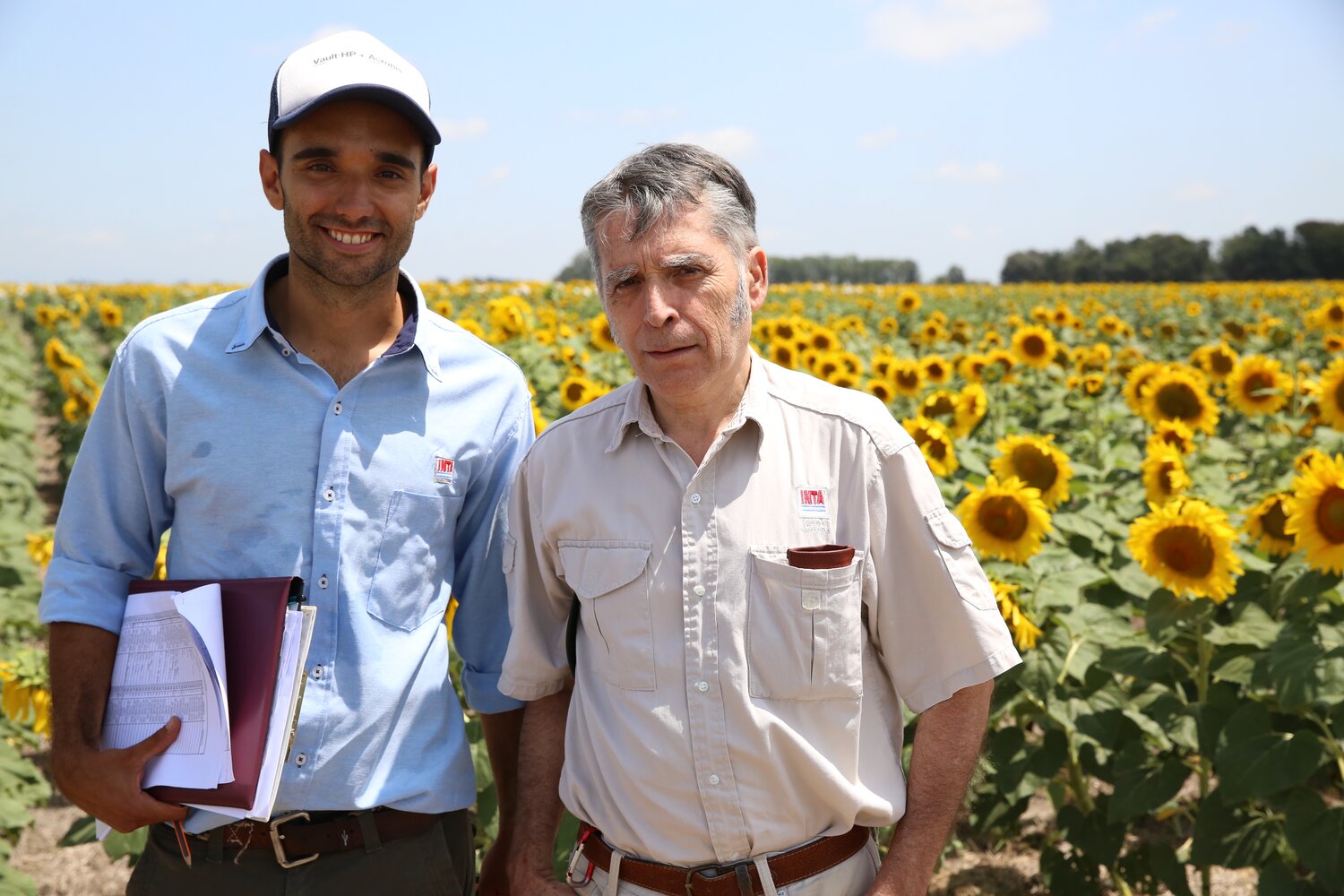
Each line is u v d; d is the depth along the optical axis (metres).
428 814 2.27
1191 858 3.54
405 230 2.21
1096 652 3.64
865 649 2.08
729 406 2.05
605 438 2.10
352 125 2.12
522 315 8.36
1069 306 28.20
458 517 2.42
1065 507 5.14
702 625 1.96
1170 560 3.48
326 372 2.23
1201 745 3.49
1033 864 4.42
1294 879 3.34
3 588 5.63
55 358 11.70
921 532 2.03
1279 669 3.24
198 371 2.19
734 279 1.99
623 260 1.96
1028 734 4.92
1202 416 6.60
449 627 3.35
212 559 2.17
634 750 2.00
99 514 2.21
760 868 1.96
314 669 2.14
